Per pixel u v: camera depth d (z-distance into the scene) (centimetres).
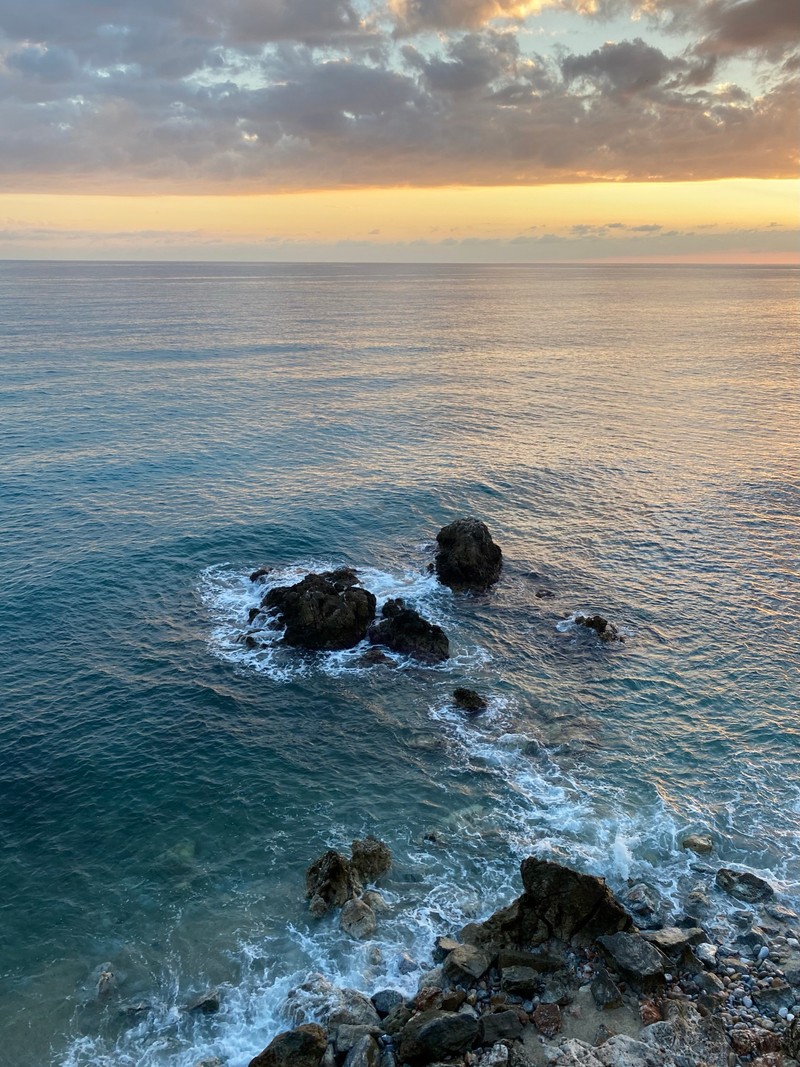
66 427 8000
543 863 2369
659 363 12800
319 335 16238
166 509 5859
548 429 8356
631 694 3678
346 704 3600
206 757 3228
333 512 5866
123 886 2592
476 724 3459
